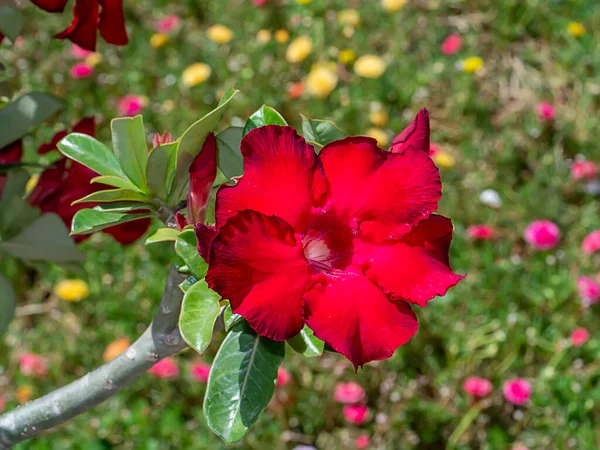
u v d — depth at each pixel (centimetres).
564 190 90
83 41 28
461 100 100
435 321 77
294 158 20
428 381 76
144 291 81
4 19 29
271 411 72
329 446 72
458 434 72
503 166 93
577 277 80
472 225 87
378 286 21
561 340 76
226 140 25
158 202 25
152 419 73
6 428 28
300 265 20
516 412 73
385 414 73
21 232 32
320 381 74
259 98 101
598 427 72
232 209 20
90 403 27
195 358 75
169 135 26
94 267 83
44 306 83
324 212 21
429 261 21
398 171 21
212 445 71
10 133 31
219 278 19
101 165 26
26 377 76
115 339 79
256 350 22
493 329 77
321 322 20
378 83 101
